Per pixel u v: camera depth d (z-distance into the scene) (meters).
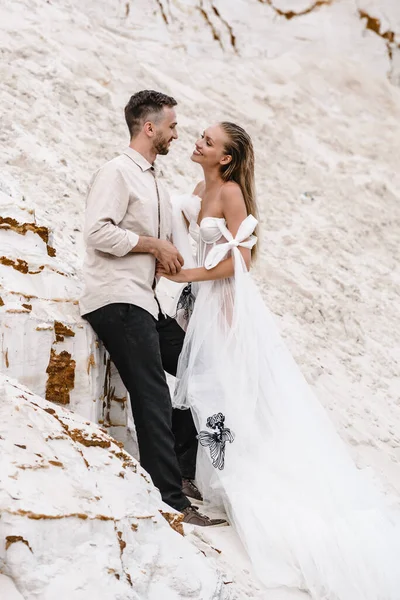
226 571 4.18
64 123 9.21
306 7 15.62
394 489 6.14
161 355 5.19
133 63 11.54
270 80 14.14
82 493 3.41
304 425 4.94
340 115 14.19
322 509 4.67
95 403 4.66
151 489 3.90
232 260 5.04
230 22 14.76
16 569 3.03
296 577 4.39
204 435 4.84
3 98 8.86
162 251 4.70
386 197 11.98
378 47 15.80
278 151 11.98
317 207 11.05
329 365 7.93
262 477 4.78
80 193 7.86
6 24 10.59
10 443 3.44
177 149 10.45
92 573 3.16
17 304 4.45
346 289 9.35
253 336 4.98
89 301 4.68
